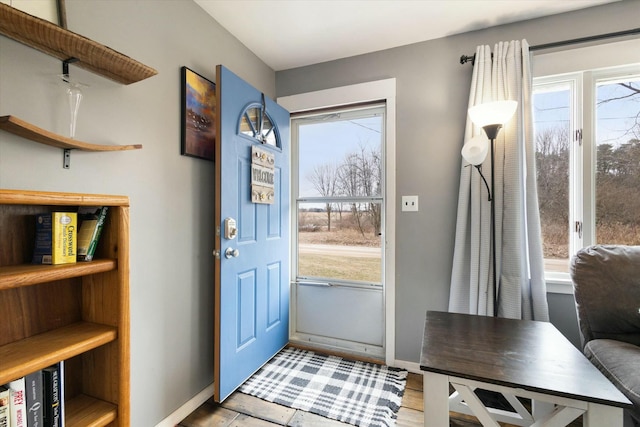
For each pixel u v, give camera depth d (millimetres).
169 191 1510
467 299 1858
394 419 1548
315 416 1573
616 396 803
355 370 2051
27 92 966
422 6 1684
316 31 1929
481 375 912
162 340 1466
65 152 1062
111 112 1226
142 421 1355
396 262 2111
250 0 1637
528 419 1412
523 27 1812
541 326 1328
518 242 1685
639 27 1599
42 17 972
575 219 1772
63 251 894
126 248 1003
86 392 1046
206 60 1742
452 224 1972
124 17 1270
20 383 783
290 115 2467
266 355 2055
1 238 877
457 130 1961
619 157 1708
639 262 1358
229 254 1665
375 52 2168
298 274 2527
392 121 2113
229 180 1674
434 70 2018
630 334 1318
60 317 1009
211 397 1767
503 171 1741
